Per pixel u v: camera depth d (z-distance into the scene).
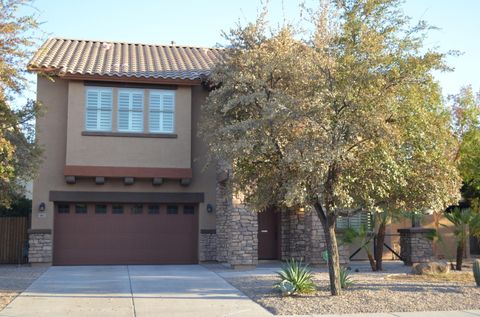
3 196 13.84
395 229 23.02
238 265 18.86
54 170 20.67
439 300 12.69
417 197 12.65
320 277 16.67
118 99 21.00
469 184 20.91
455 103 20.39
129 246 21.25
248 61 13.29
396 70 12.22
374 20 13.10
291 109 11.75
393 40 12.80
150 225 21.50
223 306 12.20
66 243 20.81
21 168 13.91
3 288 14.52
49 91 20.91
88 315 11.16
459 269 18.92
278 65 12.89
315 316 11.23
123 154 20.80
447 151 16.36
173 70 22.00
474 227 18.73
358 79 12.05
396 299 12.71
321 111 11.66
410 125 12.18
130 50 24.80
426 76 12.63
